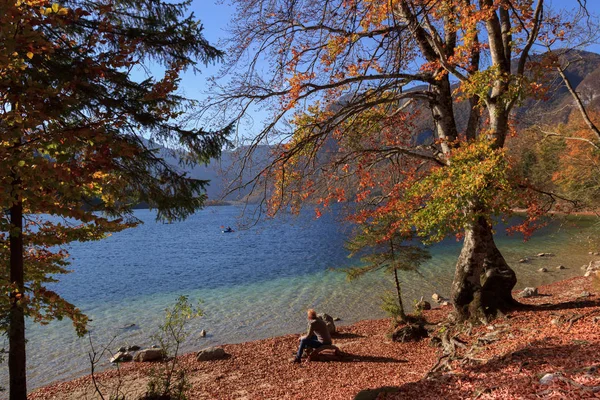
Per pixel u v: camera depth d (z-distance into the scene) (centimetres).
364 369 1009
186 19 789
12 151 562
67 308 783
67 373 1339
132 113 714
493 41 1095
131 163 775
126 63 628
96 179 709
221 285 2817
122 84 705
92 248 5644
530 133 1552
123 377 1170
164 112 715
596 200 2523
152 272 3516
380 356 1125
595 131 1372
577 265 2666
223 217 13312
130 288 2844
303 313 1967
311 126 1143
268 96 1104
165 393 814
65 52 658
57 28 717
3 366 1423
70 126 626
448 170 943
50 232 766
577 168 2581
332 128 1144
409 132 1445
